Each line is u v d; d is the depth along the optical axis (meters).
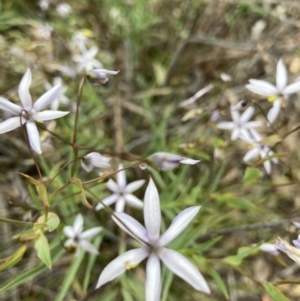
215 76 0.17
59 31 0.16
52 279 0.13
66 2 0.17
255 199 0.14
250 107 0.12
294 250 0.07
